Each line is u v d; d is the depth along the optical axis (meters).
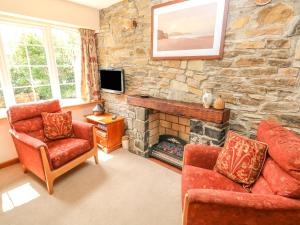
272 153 1.25
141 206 1.77
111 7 2.91
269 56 1.63
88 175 2.27
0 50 2.34
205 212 1.04
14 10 2.20
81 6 2.86
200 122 1.98
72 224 1.56
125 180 2.18
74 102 3.23
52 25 2.77
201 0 1.91
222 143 1.94
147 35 2.54
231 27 1.79
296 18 1.45
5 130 2.41
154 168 2.45
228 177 1.49
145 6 2.45
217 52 1.91
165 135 2.84
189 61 2.18
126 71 2.96
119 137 3.06
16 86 2.57
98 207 1.75
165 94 2.52
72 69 3.22
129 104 2.76
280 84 1.62
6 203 1.79
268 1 1.54
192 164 1.70
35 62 2.72
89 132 2.36
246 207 0.98
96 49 3.36
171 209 1.73
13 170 2.37
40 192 1.95
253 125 1.84
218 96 2.03
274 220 1.00
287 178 1.05
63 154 2.00
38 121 2.33
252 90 1.78
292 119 1.62
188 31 2.08
